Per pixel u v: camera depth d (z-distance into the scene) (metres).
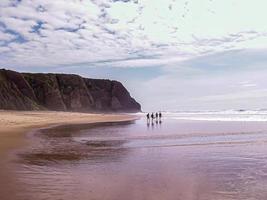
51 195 9.14
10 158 15.83
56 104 150.62
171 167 13.62
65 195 9.16
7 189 9.79
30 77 154.62
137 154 17.52
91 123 56.81
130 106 188.75
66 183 10.62
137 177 11.61
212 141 23.80
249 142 22.81
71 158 16.14
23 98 134.25
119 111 179.62
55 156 16.73
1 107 119.25
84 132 34.41
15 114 79.50
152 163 14.64
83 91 168.12
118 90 187.50
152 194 9.30
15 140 24.50
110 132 34.28
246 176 11.72
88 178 11.42
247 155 16.70
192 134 30.03
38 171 12.68
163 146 21.12
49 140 25.44
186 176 11.77
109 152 18.33
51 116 80.31
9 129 36.47
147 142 23.72
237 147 20.12
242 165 13.93
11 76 142.38
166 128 40.00
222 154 17.17
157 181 10.96
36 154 17.41
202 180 11.11
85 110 163.25
